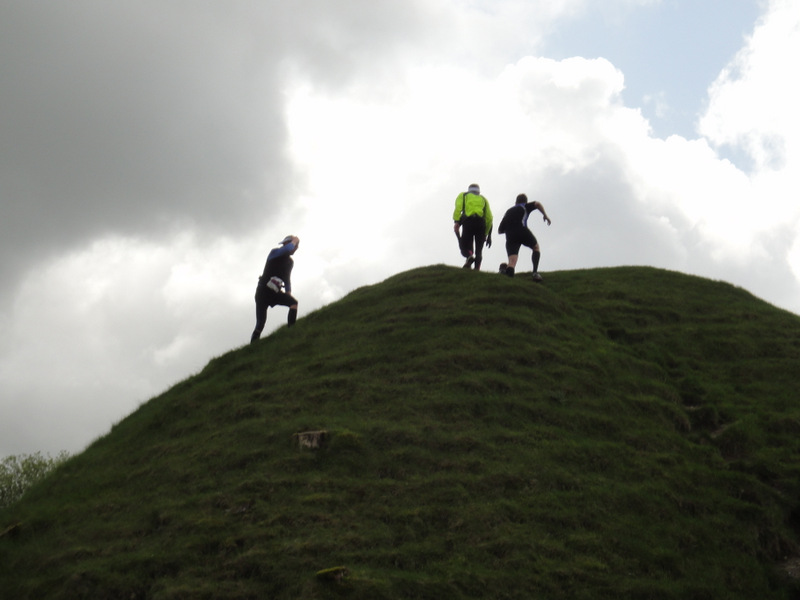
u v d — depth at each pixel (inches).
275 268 869.2
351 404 626.8
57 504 577.3
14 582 459.2
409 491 498.3
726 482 542.0
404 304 864.3
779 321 885.8
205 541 454.3
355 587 401.1
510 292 868.0
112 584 424.8
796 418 642.2
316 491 501.0
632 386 690.2
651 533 473.4
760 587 442.3
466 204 981.2
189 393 749.3
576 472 533.6
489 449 550.9
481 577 415.8
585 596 410.6
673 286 1039.0
